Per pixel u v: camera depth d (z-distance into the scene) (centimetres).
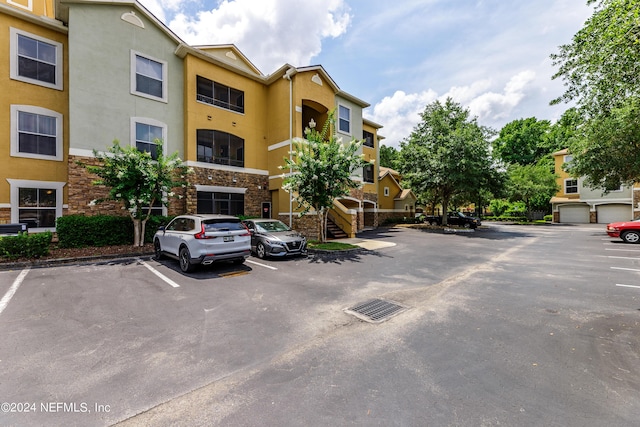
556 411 244
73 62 1080
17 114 1055
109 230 1074
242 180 1541
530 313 481
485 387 280
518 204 3853
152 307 512
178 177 1322
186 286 645
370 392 274
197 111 1373
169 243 860
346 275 755
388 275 757
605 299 546
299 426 229
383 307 517
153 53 1279
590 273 758
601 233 1869
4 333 402
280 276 741
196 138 1366
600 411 244
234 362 332
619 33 500
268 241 964
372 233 1908
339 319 462
